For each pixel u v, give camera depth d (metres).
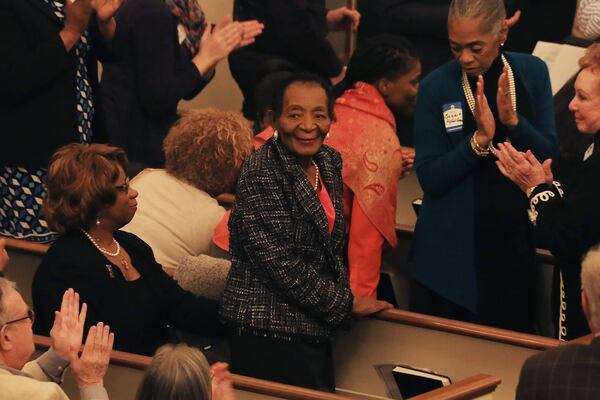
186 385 8.40
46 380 10.09
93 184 11.09
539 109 12.40
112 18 14.27
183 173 12.94
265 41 18.47
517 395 8.27
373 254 12.80
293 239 10.74
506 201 12.38
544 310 13.89
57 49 13.49
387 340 12.33
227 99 24.47
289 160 10.73
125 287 11.34
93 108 14.57
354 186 12.70
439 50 20.38
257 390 10.66
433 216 12.63
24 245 13.45
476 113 11.89
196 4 17.08
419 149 12.54
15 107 13.75
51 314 11.04
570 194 11.27
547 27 19.42
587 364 7.96
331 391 11.55
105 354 9.99
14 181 14.09
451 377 12.17
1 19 13.59
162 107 16.42
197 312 11.76
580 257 11.27
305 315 10.92
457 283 12.59
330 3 23.33
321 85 10.75
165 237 12.72
